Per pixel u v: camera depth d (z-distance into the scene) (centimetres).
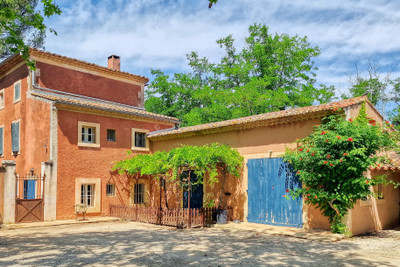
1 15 723
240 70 2959
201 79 3619
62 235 1060
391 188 1366
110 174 1580
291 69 3047
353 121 1067
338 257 768
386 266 689
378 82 3042
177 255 780
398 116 2084
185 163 1273
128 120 1695
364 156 963
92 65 1856
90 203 1513
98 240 972
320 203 1084
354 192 996
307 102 2816
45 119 1431
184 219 1245
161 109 3462
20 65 1633
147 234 1083
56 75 1694
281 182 1230
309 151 1038
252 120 1312
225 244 916
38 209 1326
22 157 1561
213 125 1478
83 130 1521
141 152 1739
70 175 1430
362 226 1128
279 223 1223
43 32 1895
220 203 1392
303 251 830
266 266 684
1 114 1750
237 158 1368
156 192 1708
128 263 703
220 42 3403
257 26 3234
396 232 1177
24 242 936
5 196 1245
